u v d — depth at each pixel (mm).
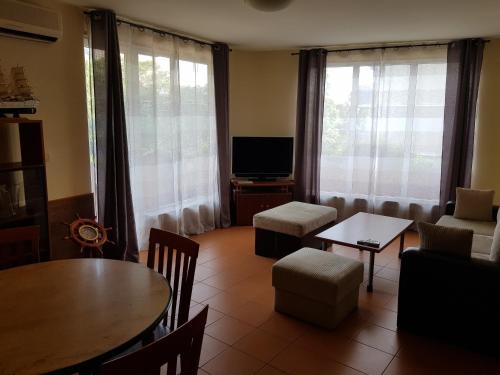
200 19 3943
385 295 3422
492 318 2488
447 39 4812
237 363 2447
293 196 5801
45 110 3371
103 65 3639
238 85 5723
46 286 1808
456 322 2613
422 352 2584
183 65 4707
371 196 5469
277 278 3010
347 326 2898
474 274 2496
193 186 5043
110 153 3752
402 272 2740
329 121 5574
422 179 5223
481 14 3697
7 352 1305
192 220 5098
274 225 4172
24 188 3119
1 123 2760
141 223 4355
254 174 5625
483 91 4863
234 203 5688
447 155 4969
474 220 4277
